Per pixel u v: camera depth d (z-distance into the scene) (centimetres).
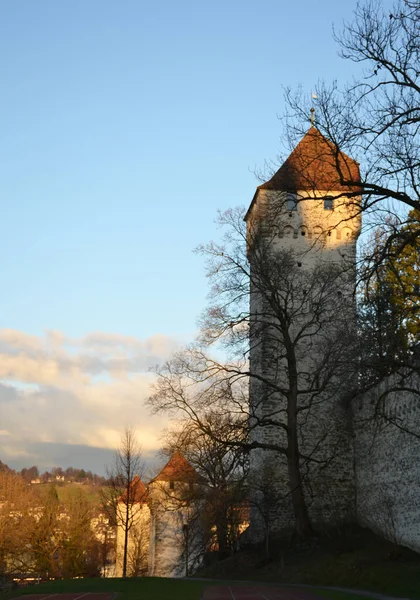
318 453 4597
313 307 4606
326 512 4494
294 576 3509
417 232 2112
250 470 4772
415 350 2577
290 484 4084
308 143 2364
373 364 2538
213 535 4988
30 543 6862
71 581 3394
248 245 4200
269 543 4331
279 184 2447
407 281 2567
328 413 4628
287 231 4941
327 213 4944
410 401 3619
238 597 2289
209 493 4856
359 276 2297
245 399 4316
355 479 4531
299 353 4744
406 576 2916
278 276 4225
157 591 2525
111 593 2452
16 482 7869
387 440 3950
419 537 3456
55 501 7412
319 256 4909
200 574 4253
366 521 4275
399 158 2106
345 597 2302
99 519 8056
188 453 4831
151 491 6875
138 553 6969
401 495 3728
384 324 2458
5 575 6838
